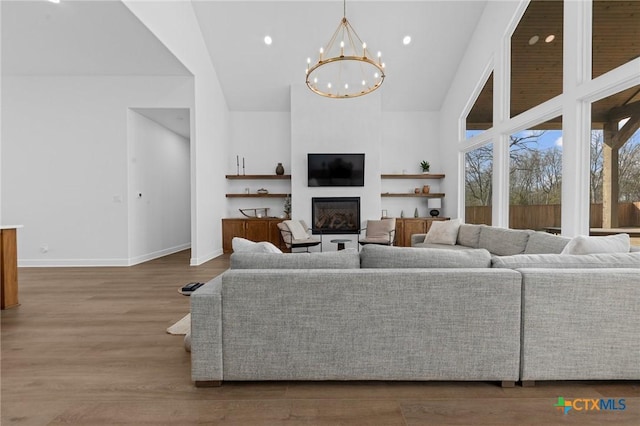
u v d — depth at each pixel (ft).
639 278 5.13
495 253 11.91
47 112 15.76
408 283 5.24
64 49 13.33
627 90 9.36
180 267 15.66
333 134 19.97
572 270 5.23
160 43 12.94
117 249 16.10
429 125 22.47
